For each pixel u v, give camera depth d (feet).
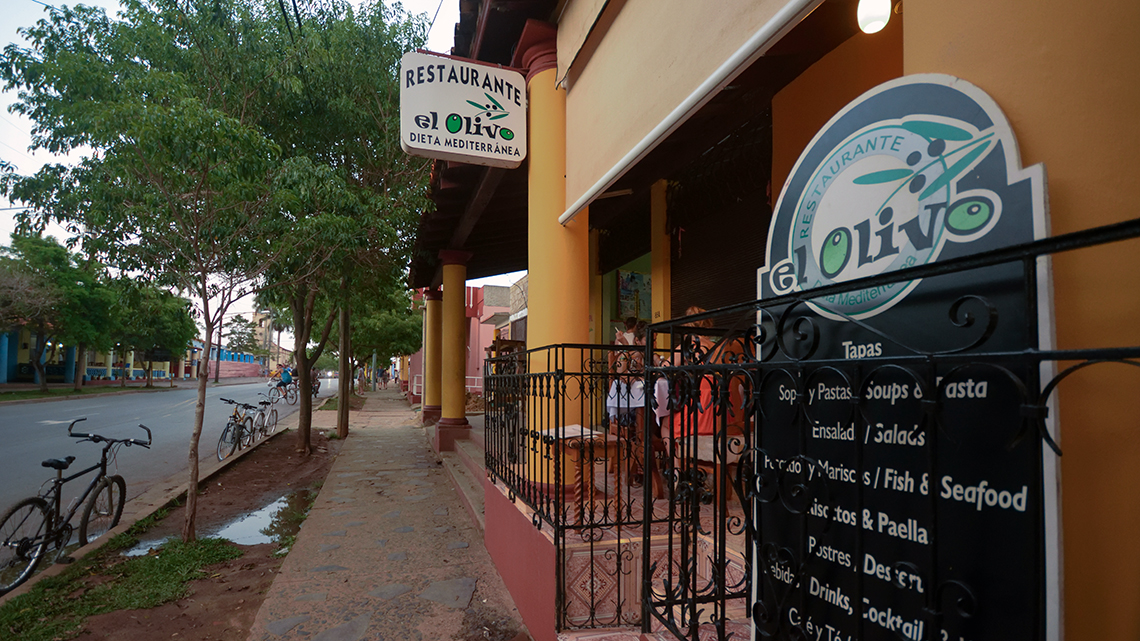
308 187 22.99
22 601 13.32
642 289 27.99
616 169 10.85
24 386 102.01
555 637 10.36
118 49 25.31
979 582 4.03
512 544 13.73
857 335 5.28
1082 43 4.05
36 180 22.44
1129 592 3.71
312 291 31.76
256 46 27.55
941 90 4.79
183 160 16.48
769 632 5.84
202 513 22.38
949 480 4.27
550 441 11.59
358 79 30.45
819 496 5.52
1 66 22.63
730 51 7.61
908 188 4.97
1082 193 4.02
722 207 17.61
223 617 13.00
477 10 17.37
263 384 179.11
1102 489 3.86
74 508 16.55
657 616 7.98
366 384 163.84
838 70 11.89
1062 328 4.09
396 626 12.23
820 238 5.91
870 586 4.87
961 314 4.35
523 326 67.36
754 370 5.92
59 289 79.56
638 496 14.76
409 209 29.86
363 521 20.16
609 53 11.65
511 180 21.43
